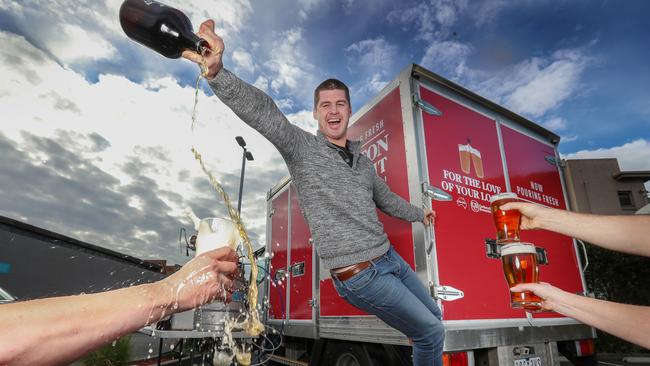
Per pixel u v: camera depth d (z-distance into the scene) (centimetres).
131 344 492
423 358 180
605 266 938
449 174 257
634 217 108
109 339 46
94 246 774
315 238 170
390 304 162
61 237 711
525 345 246
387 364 246
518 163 311
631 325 79
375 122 292
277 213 488
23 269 642
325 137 188
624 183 1528
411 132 253
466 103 294
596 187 1527
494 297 243
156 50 117
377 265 164
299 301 380
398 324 171
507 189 292
